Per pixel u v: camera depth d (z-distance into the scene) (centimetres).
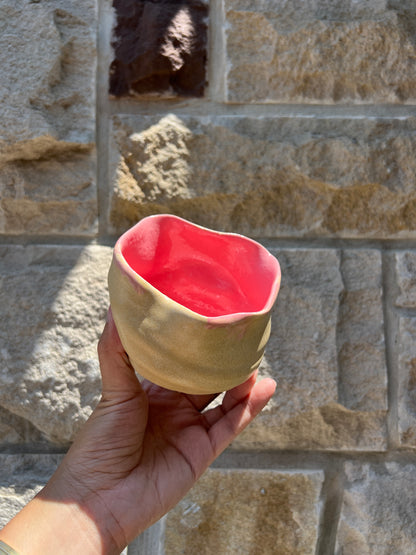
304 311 121
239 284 88
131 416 86
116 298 74
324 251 123
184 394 94
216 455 92
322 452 123
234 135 121
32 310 119
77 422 117
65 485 84
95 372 118
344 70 123
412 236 124
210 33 123
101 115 121
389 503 121
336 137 122
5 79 117
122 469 85
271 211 122
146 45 120
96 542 81
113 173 120
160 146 120
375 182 122
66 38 120
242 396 93
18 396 117
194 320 70
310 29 122
